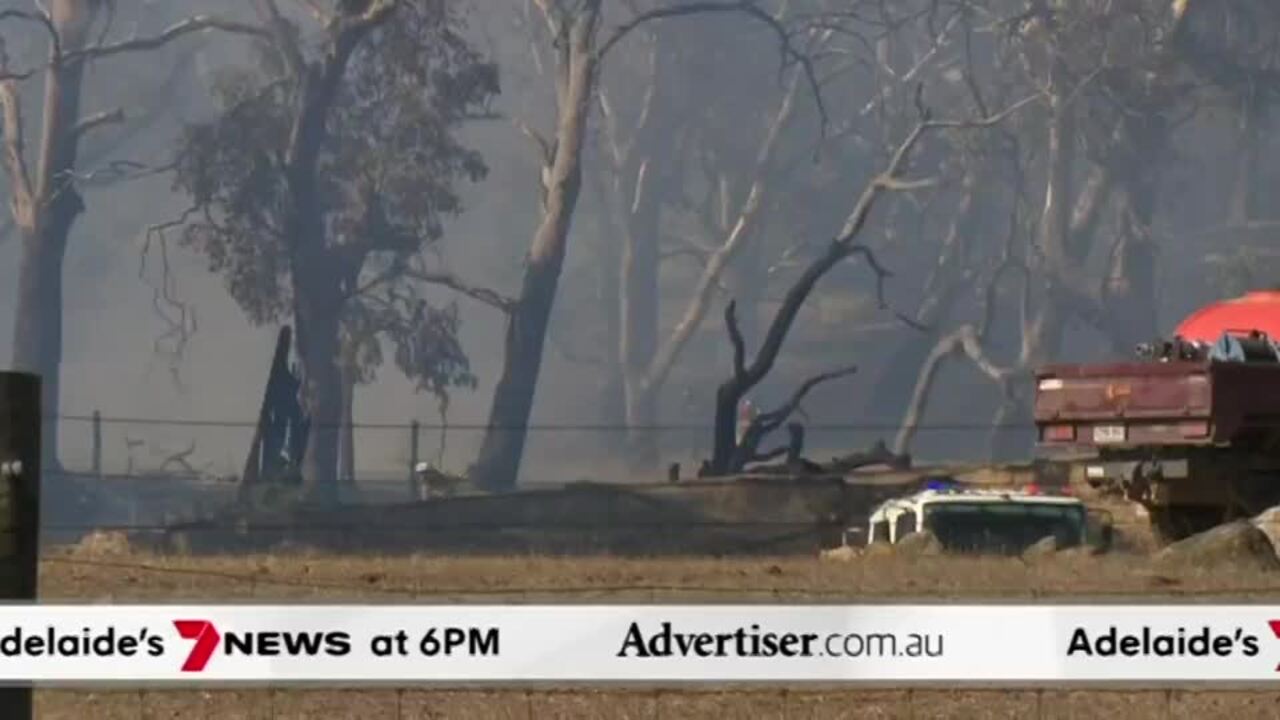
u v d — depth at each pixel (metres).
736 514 178.75
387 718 44.16
